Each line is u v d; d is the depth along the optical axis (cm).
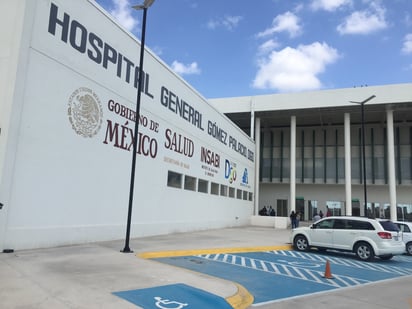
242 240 1853
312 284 936
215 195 2561
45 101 1120
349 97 3328
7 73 1044
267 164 4203
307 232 1648
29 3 1068
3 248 988
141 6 1217
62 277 752
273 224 3256
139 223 1606
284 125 4194
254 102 3591
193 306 629
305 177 4069
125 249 1169
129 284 737
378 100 3247
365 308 727
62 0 1191
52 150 1145
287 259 1370
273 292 828
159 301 640
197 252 1342
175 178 1978
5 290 627
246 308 692
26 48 1055
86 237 1285
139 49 1631
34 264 864
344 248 1510
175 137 1959
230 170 2894
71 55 1226
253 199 3569
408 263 1469
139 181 1611
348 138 3494
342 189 4038
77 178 1248
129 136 1535
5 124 1005
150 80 1719
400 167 3788
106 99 1399
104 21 1398
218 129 2655
